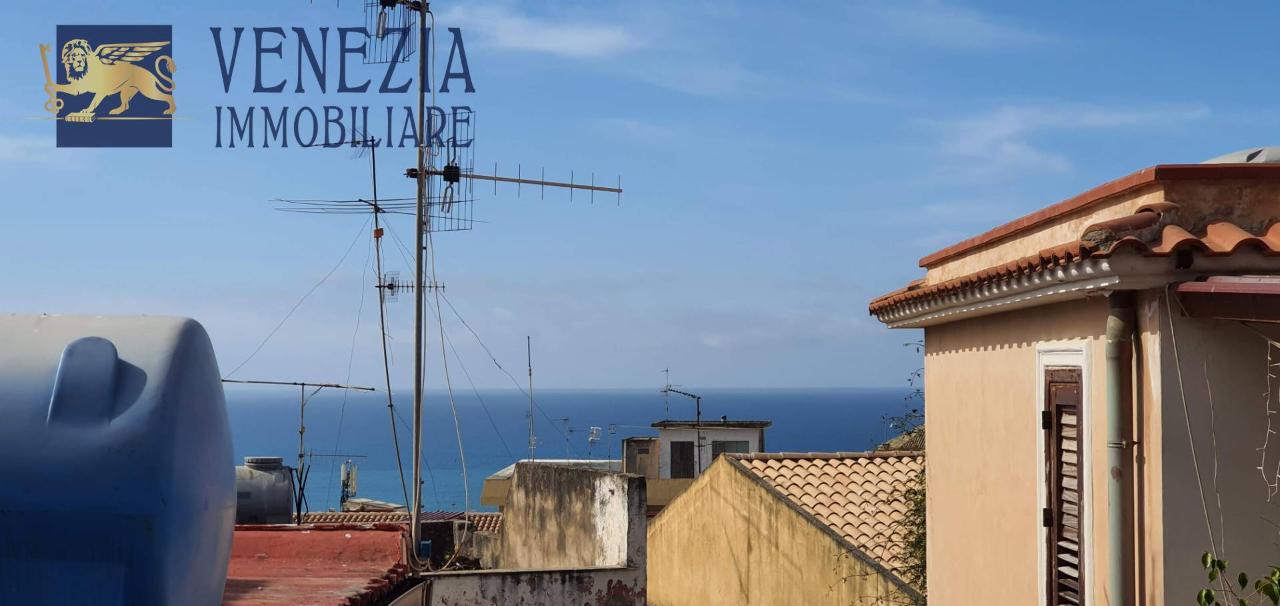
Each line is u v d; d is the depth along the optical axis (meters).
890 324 10.82
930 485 10.57
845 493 16.55
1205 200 6.37
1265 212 6.39
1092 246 6.18
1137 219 6.19
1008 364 8.59
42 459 4.86
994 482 8.88
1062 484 7.59
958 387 9.78
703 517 18.88
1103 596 6.87
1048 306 7.79
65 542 4.84
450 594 13.95
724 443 38.62
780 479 17.03
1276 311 5.52
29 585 4.84
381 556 9.95
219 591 5.66
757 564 16.28
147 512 4.89
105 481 4.87
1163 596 6.19
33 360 5.09
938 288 8.90
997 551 8.78
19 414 4.92
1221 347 6.24
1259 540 6.21
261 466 14.58
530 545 18.47
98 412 4.97
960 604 9.66
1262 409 6.22
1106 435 6.71
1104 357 6.83
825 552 13.96
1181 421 6.23
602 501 15.84
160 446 5.00
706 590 18.61
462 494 128.62
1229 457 6.22
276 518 14.27
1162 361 6.25
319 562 9.77
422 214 15.25
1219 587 6.20
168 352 5.23
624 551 14.98
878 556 14.13
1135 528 6.49
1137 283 6.25
